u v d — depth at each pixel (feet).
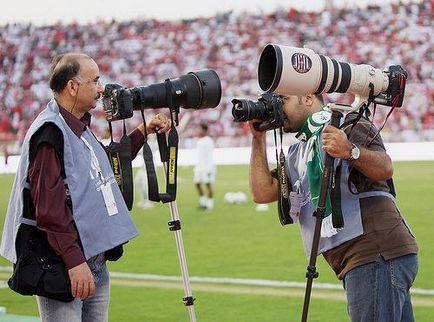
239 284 27.14
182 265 13.23
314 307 23.22
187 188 60.85
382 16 96.53
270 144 71.56
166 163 13.00
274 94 12.89
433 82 87.66
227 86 96.58
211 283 27.50
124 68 103.76
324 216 12.09
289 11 101.19
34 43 108.27
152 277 28.99
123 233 12.42
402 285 12.34
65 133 12.07
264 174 13.73
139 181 52.03
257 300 24.64
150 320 22.91
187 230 40.65
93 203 12.24
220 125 90.27
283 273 28.71
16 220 12.14
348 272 12.46
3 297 25.86
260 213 45.75
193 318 13.26
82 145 12.36
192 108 13.11
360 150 11.82
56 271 12.00
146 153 12.87
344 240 12.46
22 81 105.50
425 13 95.09
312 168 12.73
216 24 103.04
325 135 11.80
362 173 12.27
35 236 12.14
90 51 106.32
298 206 13.19
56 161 11.94
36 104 102.53
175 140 12.90
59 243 11.80
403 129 82.48
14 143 98.94
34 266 12.00
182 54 102.32
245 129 89.30
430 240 34.37
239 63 98.73
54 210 11.77
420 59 90.84
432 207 44.14
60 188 11.87
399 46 93.09
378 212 12.44
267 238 37.01
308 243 13.17
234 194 51.72
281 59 11.51
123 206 12.61
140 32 106.01
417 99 85.30
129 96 12.55
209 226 41.75
